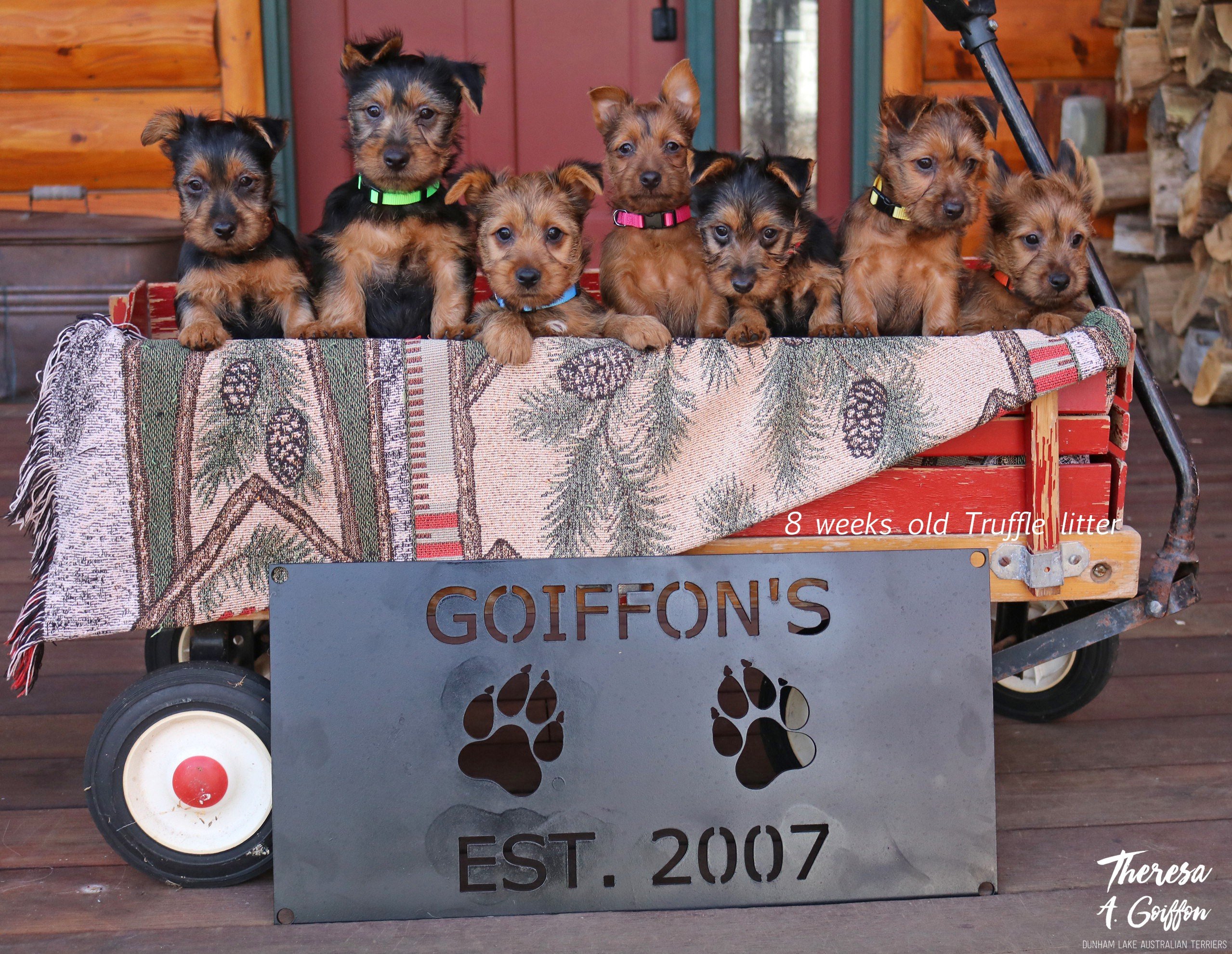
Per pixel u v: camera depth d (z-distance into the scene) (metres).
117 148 5.88
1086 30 6.23
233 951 2.06
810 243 2.98
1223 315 5.93
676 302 3.01
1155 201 6.21
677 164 3.04
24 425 5.44
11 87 5.80
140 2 5.65
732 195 2.80
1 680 3.29
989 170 2.99
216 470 2.17
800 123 5.93
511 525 2.23
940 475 2.32
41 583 2.16
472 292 2.85
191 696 2.22
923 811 2.18
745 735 2.17
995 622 3.28
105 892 2.28
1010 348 2.25
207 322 2.41
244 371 2.17
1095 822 2.48
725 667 2.18
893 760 2.18
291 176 5.75
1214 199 5.84
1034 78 6.29
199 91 5.81
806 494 2.25
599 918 2.13
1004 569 2.35
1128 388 2.33
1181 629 3.59
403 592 2.17
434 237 2.79
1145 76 6.09
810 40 5.83
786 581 2.19
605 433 2.23
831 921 2.12
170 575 2.18
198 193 2.62
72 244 5.62
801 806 2.16
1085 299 3.05
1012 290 2.92
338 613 2.15
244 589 2.21
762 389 2.24
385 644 2.15
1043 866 2.30
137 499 2.15
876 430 2.25
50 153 5.89
